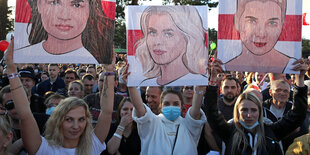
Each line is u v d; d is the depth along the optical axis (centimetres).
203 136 337
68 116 258
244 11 316
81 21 298
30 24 284
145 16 320
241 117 289
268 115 361
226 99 427
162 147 306
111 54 303
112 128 376
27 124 254
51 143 258
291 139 354
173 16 321
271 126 306
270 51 316
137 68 318
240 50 317
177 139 310
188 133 317
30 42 284
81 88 487
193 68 320
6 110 323
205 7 322
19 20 281
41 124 353
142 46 319
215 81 312
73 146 266
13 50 278
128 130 346
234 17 316
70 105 260
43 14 288
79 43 298
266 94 502
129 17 319
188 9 322
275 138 294
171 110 319
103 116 289
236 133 289
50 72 642
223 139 302
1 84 720
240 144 284
